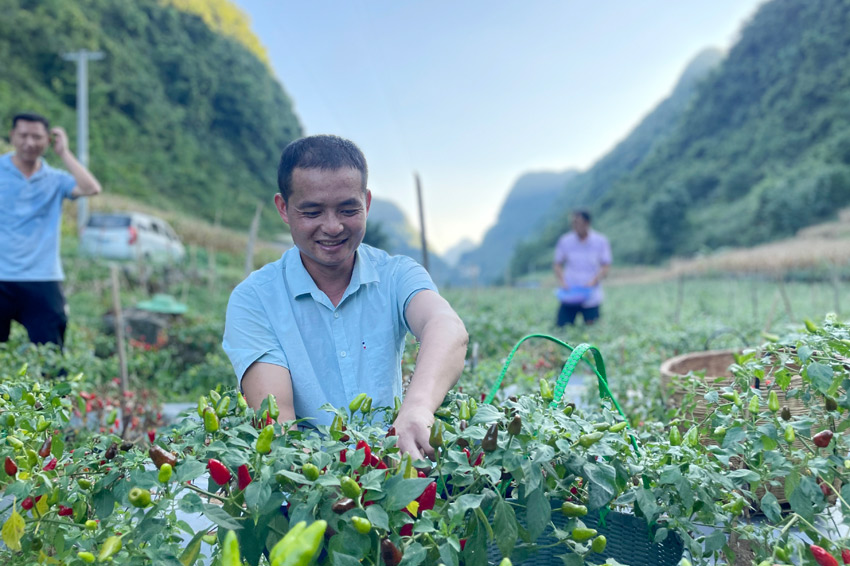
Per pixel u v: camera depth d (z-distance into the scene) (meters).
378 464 1.52
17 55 57.56
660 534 1.70
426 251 6.27
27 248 4.75
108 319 9.05
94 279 14.65
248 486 1.41
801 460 1.93
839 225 62.31
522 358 5.80
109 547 1.33
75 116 58.66
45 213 4.82
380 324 2.21
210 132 78.69
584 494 1.80
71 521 1.67
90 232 19.19
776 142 101.00
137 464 1.57
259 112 84.06
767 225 78.69
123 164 60.78
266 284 2.20
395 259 2.31
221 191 69.94
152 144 66.88
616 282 51.72
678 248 89.25
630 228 109.06
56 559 1.61
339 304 2.18
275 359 2.07
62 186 4.89
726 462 1.78
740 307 16.16
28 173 4.76
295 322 2.15
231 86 81.44
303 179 1.96
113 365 6.71
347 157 1.99
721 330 4.36
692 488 1.73
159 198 60.06
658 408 3.49
